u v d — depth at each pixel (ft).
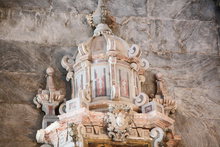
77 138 27.04
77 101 27.99
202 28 34.63
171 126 29.58
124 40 31.99
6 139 29.30
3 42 31.76
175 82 32.73
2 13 32.53
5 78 30.83
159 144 28.12
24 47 31.91
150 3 34.68
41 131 28.78
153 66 32.91
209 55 33.88
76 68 30.58
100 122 27.84
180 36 34.09
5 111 29.94
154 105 28.78
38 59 31.73
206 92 32.76
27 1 33.17
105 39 30.78
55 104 30.09
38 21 32.76
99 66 29.86
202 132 31.58
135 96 29.78
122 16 33.94
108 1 34.17
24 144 29.32
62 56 32.07
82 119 27.55
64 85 31.22
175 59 33.37
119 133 27.55
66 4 33.58
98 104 28.50
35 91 30.81
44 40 32.35
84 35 32.91
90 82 29.55
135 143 27.96
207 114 32.14
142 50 33.24
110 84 29.30
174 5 34.94
